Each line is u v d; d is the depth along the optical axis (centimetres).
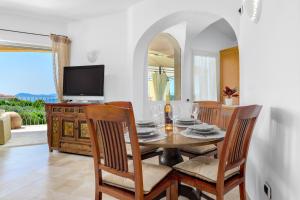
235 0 253
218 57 525
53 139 374
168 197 180
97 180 149
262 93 177
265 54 170
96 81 383
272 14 155
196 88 488
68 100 406
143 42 366
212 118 253
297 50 118
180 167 161
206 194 214
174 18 325
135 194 130
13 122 498
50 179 254
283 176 134
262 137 175
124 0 346
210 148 215
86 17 421
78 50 441
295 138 120
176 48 454
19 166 299
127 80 387
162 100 432
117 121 126
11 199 206
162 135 165
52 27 439
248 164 214
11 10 389
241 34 246
